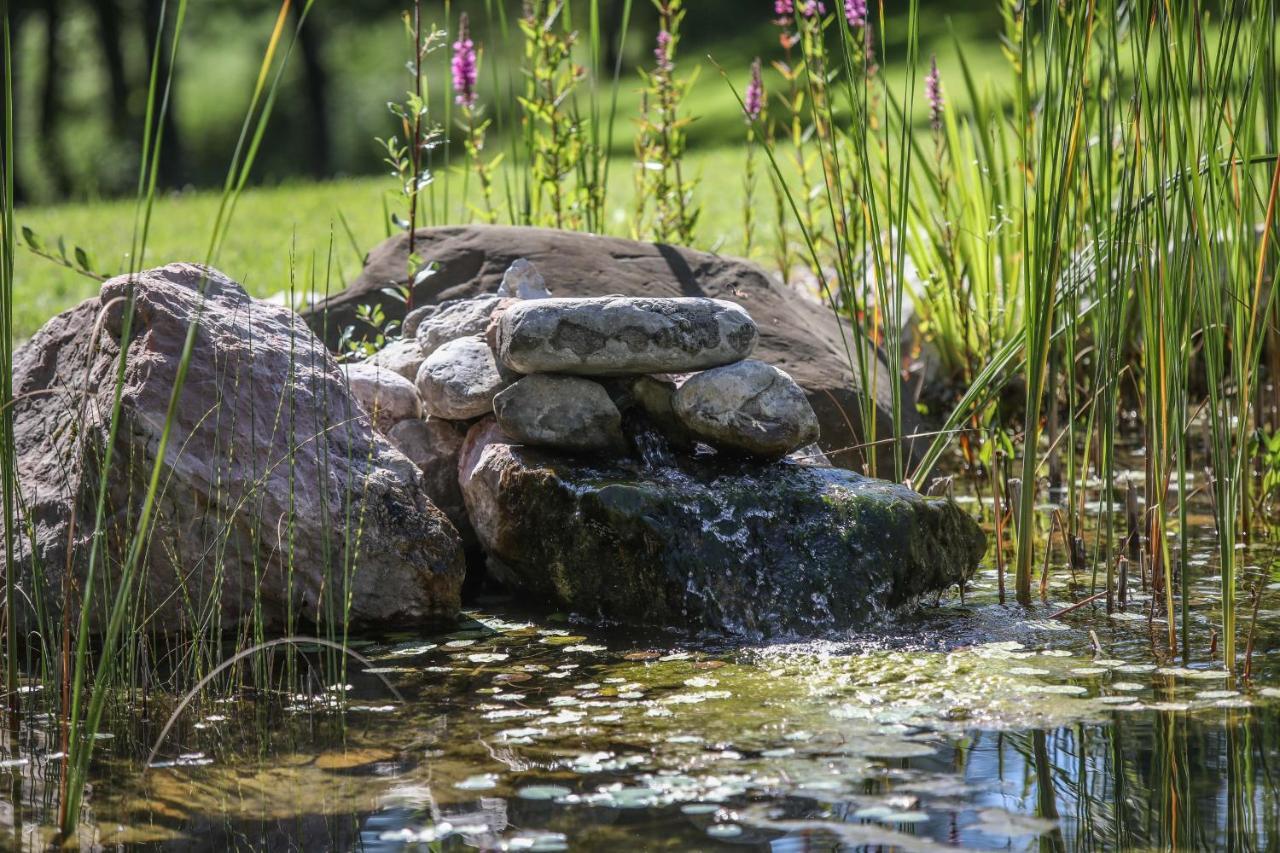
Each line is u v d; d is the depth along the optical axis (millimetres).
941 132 6391
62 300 10094
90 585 2938
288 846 2691
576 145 6750
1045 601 4473
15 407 4645
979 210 7168
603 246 6000
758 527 4301
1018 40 5598
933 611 4379
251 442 4262
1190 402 7387
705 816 2771
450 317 5273
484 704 3555
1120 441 7125
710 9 43844
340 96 45125
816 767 3027
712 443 4562
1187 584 3775
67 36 39625
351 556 4316
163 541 4148
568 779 2994
